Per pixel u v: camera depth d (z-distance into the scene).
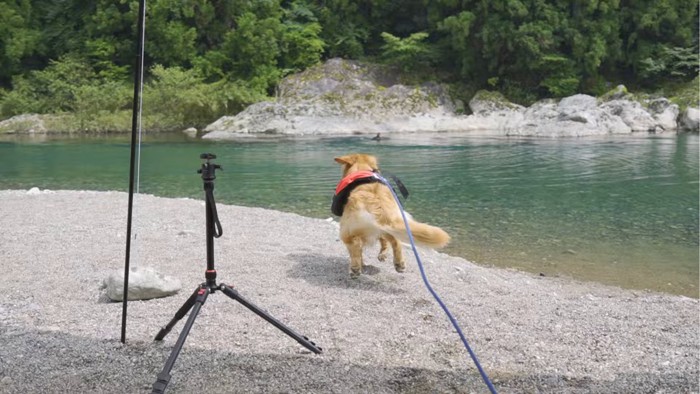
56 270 6.00
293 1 38.06
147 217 8.85
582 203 11.24
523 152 19.48
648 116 28.20
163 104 30.53
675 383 3.77
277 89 32.72
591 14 33.81
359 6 37.53
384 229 5.38
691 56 33.25
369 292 5.47
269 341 4.32
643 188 12.83
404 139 24.39
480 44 33.44
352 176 5.74
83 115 29.34
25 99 31.34
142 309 4.91
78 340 4.28
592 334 4.57
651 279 6.75
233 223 8.52
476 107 31.05
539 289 6.14
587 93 34.03
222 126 28.27
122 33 34.88
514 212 10.45
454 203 11.27
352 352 4.18
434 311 5.01
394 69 34.19
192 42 33.31
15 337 4.34
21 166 16.80
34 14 36.34
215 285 3.88
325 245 7.24
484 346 4.32
